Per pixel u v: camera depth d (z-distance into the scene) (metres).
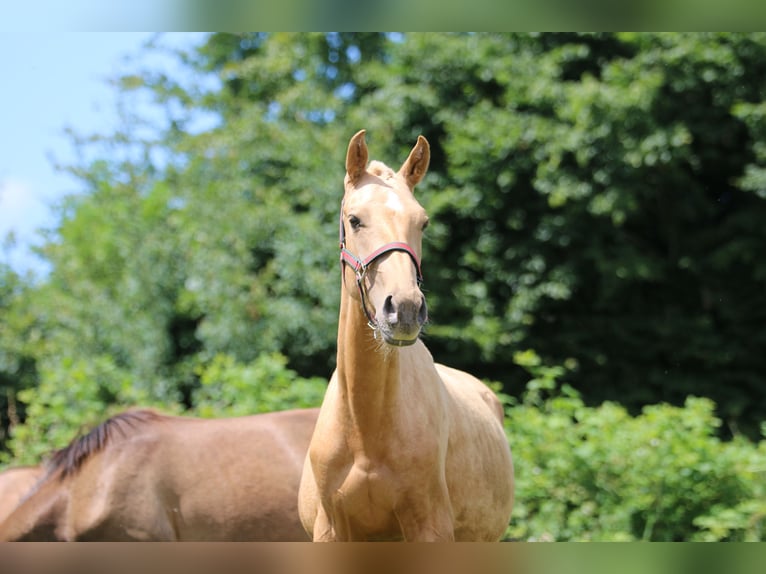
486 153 12.39
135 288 12.39
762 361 12.86
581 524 6.71
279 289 12.03
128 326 12.22
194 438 5.45
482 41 12.90
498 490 3.95
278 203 12.58
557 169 12.27
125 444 5.34
